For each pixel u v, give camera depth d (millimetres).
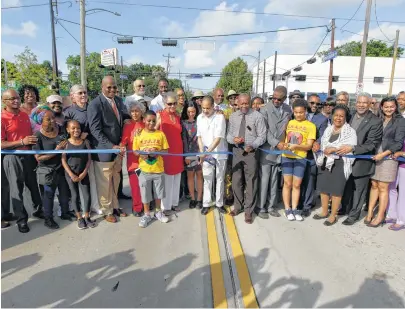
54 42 17156
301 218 4496
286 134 4441
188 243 3727
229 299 2732
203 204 4691
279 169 4629
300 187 4766
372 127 4078
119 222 4344
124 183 6363
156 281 2953
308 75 40469
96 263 3250
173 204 4832
